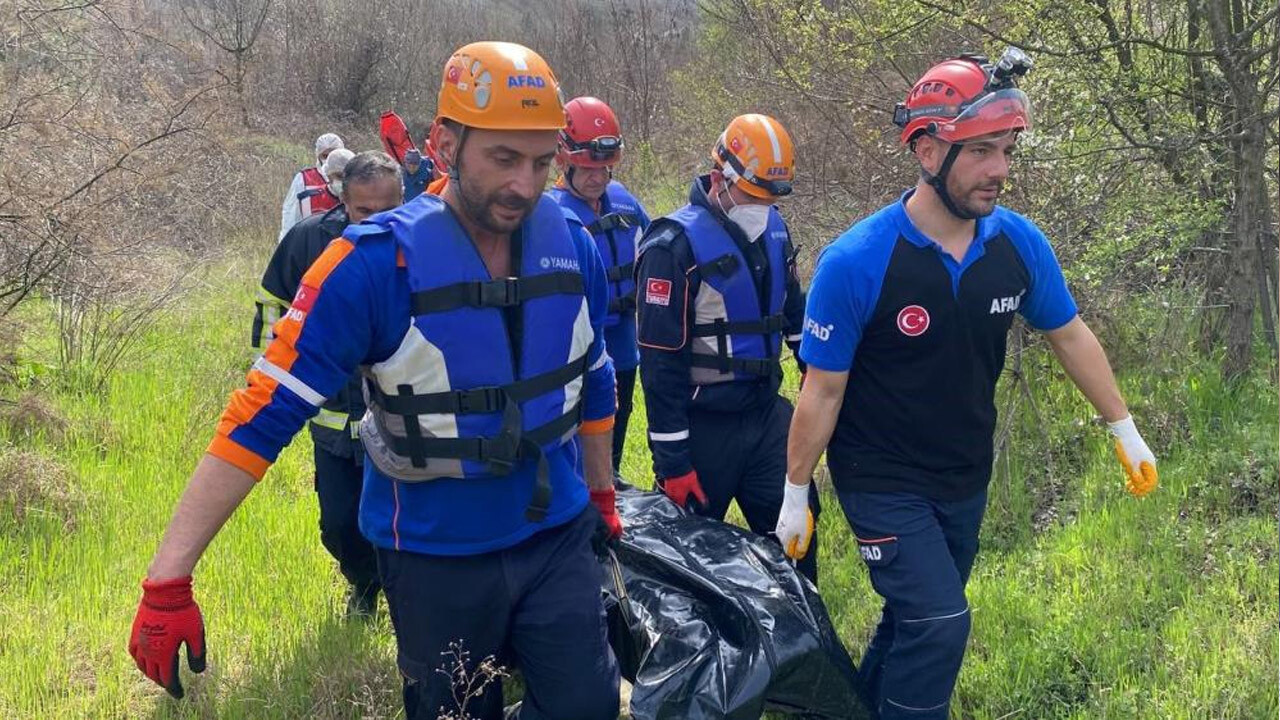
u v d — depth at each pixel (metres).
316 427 4.07
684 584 3.62
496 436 2.63
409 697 2.94
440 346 2.58
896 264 3.07
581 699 2.75
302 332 2.49
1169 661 3.74
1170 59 5.83
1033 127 5.62
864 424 3.23
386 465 2.68
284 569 4.77
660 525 3.95
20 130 7.36
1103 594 4.17
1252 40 5.81
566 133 4.93
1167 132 5.70
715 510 4.25
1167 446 5.39
